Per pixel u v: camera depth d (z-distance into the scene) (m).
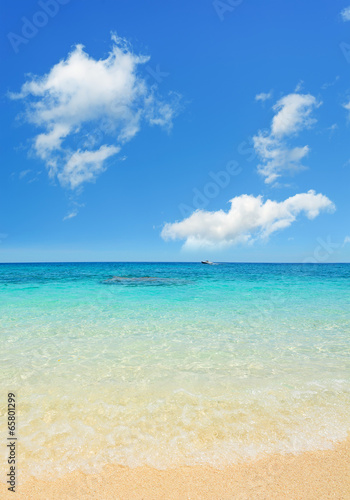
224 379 6.22
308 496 3.28
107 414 4.85
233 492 3.35
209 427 4.51
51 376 6.33
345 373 6.57
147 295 19.30
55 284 26.89
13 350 8.05
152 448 4.05
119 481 3.51
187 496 3.30
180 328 10.53
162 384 5.96
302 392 5.64
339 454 3.96
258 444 4.15
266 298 17.80
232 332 10.05
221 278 35.84
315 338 9.36
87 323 11.23
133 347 8.38
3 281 30.19
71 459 3.83
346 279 34.12
